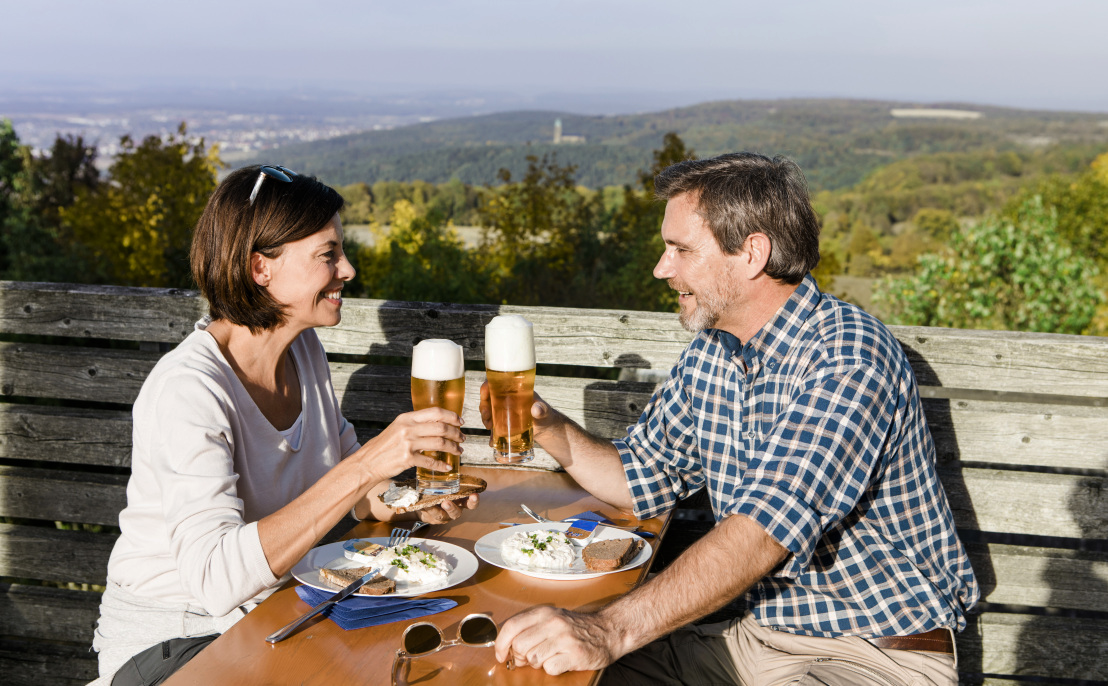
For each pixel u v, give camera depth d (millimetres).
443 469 1601
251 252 1633
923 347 2391
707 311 1813
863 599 1803
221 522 1455
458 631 1346
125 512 1659
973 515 2430
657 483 2035
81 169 21344
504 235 14555
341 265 1744
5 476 2721
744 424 1899
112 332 2637
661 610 1423
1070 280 8992
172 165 17719
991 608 2658
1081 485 2369
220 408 1602
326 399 1964
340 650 1309
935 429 2414
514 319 1699
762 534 1517
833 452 1579
